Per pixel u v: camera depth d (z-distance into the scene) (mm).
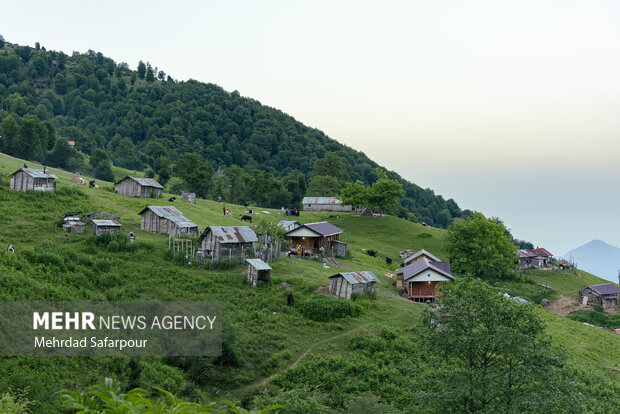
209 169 174000
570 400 32938
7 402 18922
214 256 72625
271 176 198625
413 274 77812
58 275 56812
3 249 58969
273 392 45750
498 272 126125
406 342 56438
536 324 36094
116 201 100688
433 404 34938
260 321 58000
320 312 60781
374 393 46750
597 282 132250
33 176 87688
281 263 79188
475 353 37312
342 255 100375
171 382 42406
